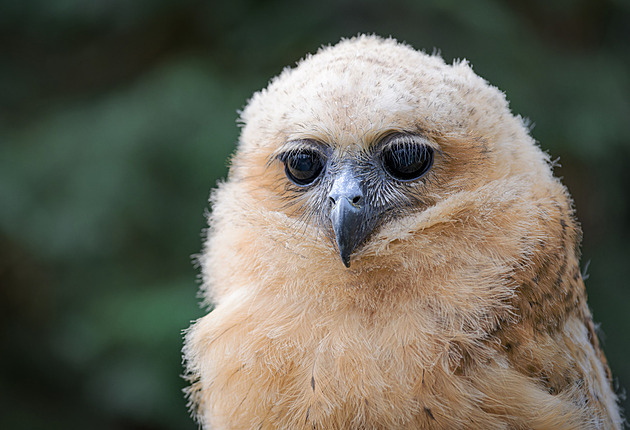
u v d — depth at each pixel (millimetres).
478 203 1388
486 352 1377
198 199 1980
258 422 1401
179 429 1824
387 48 1451
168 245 2020
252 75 2041
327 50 1462
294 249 1401
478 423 1374
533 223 1387
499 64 1957
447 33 1990
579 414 1397
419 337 1379
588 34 2289
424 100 1398
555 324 1396
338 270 1396
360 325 1391
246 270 1414
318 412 1385
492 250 1386
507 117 1427
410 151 1403
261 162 1431
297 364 1393
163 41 2318
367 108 1400
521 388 1378
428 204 1404
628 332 2037
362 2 2055
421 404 1375
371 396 1379
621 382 1977
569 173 2143
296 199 1420
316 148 1414
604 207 2160
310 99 1412
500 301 1381
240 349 1401
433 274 1389
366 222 1401
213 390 1416
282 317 1399
